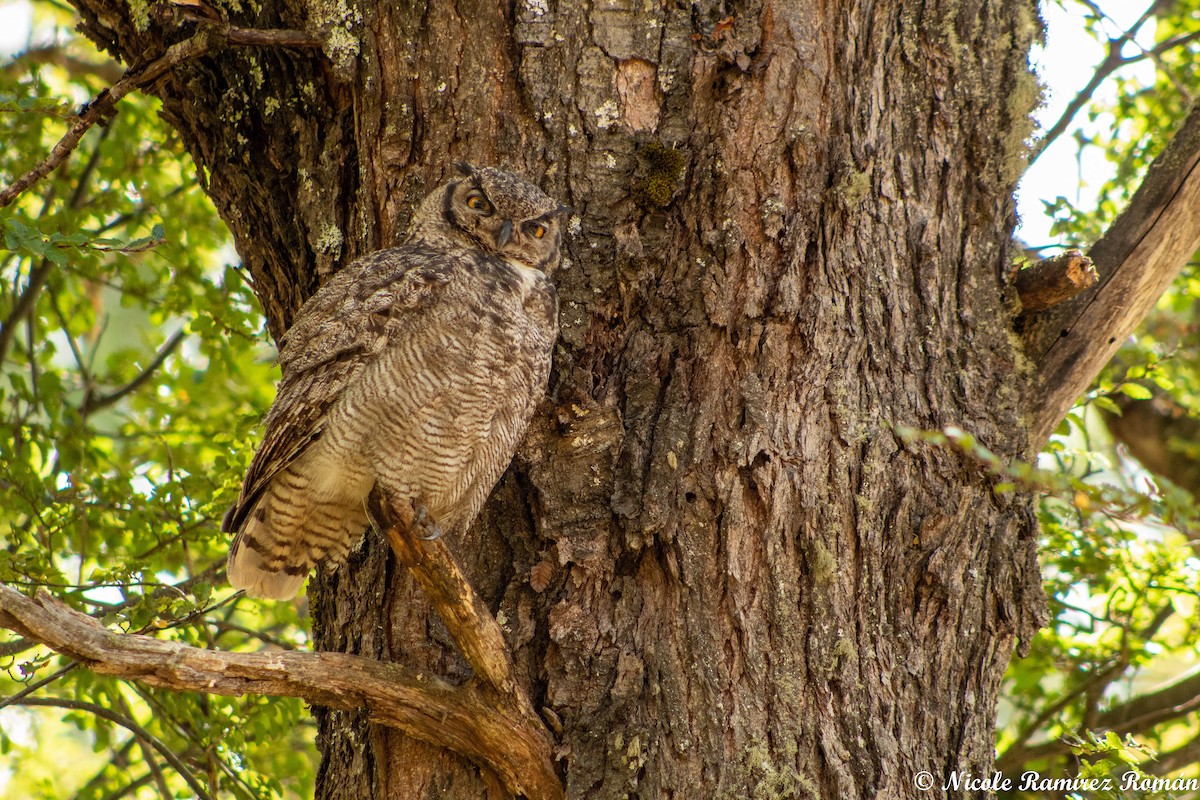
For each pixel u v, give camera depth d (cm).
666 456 786
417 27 862
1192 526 629
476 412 817
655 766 734
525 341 819
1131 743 1070
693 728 741
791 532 782
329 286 847
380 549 848
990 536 831
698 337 812
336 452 827
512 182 834
